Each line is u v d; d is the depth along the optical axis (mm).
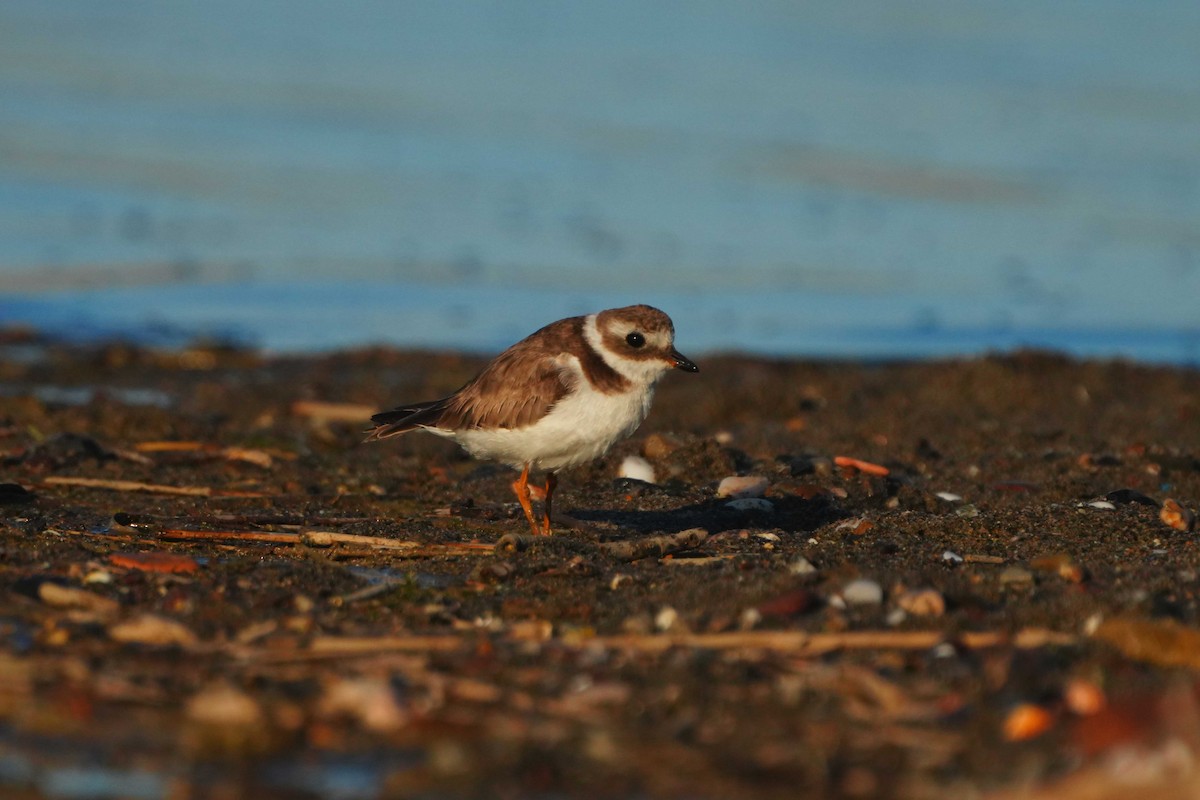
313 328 20938
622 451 12625
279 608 8102
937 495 11258
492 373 9914
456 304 21953
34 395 16094
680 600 8180
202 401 16172
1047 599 8156
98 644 7281
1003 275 24125
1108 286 23562
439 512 10867
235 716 6312
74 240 24031
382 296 22203
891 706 6434
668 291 22859
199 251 23578
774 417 15117
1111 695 6512
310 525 10273
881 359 19359
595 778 5867
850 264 24516
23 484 11352
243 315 21328
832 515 10766
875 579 8227
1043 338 20938
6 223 24391
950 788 5730
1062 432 13750
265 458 12555
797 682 6734
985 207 27766
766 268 24281
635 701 6543
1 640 7289
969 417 14688
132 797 5730
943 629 7555
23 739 6168
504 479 12102
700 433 14023
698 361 18500
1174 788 5391
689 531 9680
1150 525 10242
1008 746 6086
